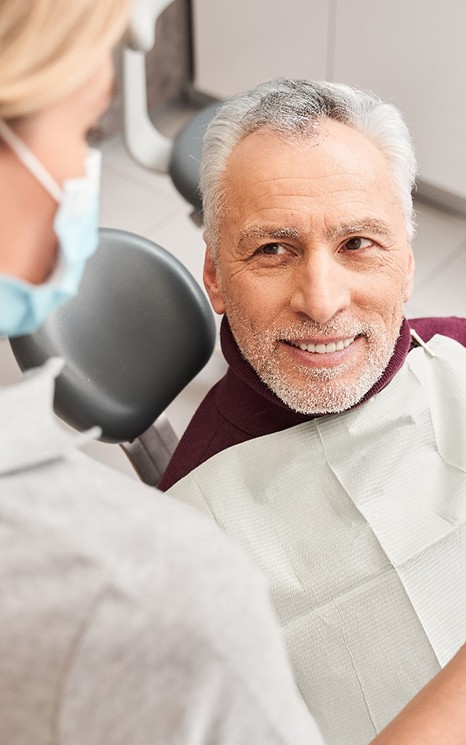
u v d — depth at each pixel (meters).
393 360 1.16
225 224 1.11
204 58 2.76
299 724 0.56
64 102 0.50
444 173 2.47
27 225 0.53
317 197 1.05
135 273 1.47
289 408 1.17
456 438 1.18
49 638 0.49
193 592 0.50
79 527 0.50
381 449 1.17
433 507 1.14
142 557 0.50
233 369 1.20
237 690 0.52
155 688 0.51
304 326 1.08
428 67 2.28
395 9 2.22
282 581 1.12
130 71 1.92
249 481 1.17
